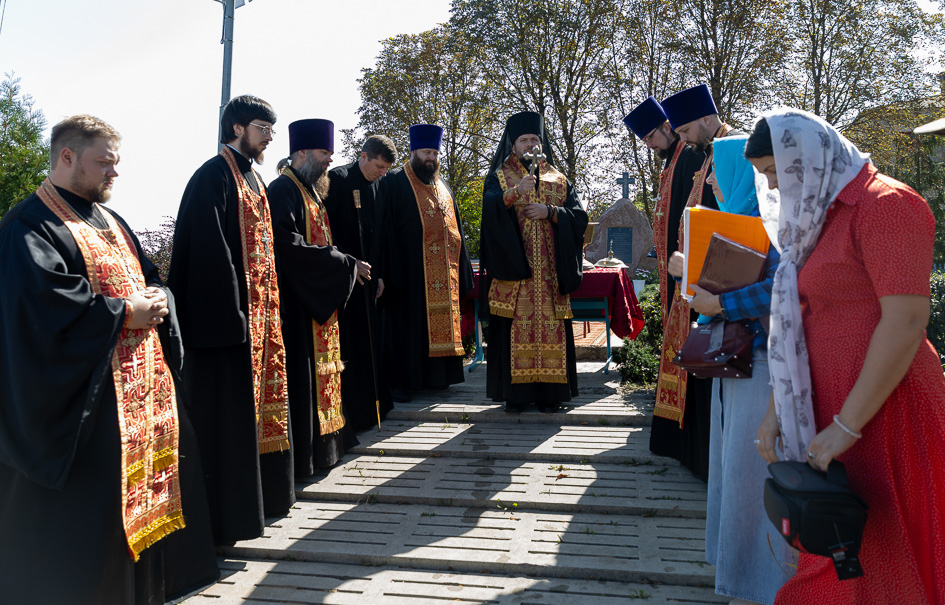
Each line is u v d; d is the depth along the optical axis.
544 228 5.02
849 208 1.83
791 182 1.89
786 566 2.43
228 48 8.11
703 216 2.42
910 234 1.72
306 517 3.63
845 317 1.86
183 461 2.97
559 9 22.31
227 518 3.26
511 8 22.55
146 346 2.68
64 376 2.33
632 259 21.33
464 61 25.36
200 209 3.24
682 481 3.82
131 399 2.57
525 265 4.92
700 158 3.70
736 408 2.48
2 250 2.38
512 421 5.00
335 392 4.23
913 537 1.78
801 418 1.92
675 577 2.90
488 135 26.00
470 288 5.90
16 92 15.55
